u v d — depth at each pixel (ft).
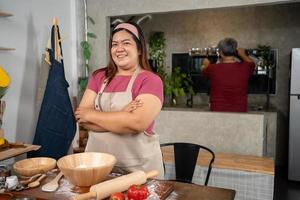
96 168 3.40
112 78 5.11
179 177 7.11
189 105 14.85
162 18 15.76
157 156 4.96
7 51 8.52
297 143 11.97
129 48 4.87
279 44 14.11
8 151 6.21
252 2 9.75
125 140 4.71
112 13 11.69
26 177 4.08
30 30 9.37
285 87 14.10
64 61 11.22
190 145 7.15
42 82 9.46
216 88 10.15
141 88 4.84
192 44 15.43
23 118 9.24
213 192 3.70
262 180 8.09
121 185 3.44
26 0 9.17
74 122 9.23
